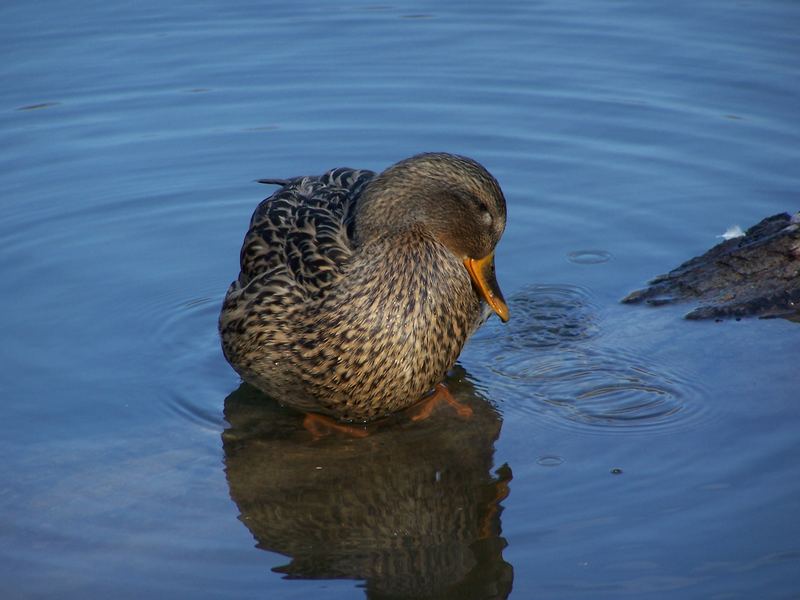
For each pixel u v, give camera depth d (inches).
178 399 410.3
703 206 525.7
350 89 650.2
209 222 537.0
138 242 519.8
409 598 306.0
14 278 486.3
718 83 634.8
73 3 746.8
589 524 328.5
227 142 600.1
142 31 715.4
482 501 345.4
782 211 515.5
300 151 590.6
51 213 537.0
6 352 434.0
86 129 610.2
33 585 312.8
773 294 451.8
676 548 314.5
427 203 388.2
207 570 318.7
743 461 355.3
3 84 647.8
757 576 300.7
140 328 454.3
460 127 608.1
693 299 459.8
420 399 404.5
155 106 633.6
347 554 325.4
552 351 434.9
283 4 755.4
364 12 744.3
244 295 391.5
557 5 752.3
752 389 398.0
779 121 592.1
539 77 656.4
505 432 384.2
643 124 601.3
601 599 296.7
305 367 379.2
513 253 502.9
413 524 337.4
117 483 360.8
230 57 684.1
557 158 575.8
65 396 408.5
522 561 314.5
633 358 425.4
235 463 372.2
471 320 410.6
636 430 379.2
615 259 495.2
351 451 379.6
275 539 332.8
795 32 687.7
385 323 373.1
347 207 411.5
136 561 323.0
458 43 702.5
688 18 720.3
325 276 377.7
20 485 358.6
